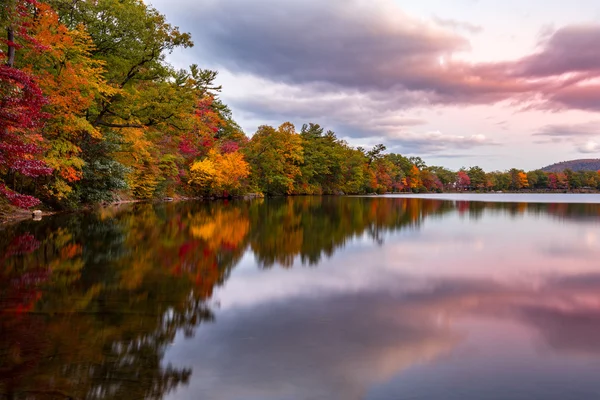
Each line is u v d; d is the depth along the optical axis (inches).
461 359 180.5
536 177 5935.0
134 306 253.6
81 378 157.3
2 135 382.6
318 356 182.2
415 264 404.2
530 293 293.3
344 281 331.0
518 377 163.6
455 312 248.5
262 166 2326.5
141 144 1107.3
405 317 237.5
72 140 877.8
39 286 295.7
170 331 211.2
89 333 205.6
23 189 787.4
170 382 156.1
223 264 393.7
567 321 231.8
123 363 172.1
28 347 186.2
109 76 899.4
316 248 502.9
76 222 703.7
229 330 214.1
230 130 2468.0
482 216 1077.1
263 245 521.0
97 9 845.2
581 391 152.9
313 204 1596.9
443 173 5526.6
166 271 356.2
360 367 172.2
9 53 494.9
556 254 466.3
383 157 4126.5
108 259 400.8
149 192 1555.1
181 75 1248.2
